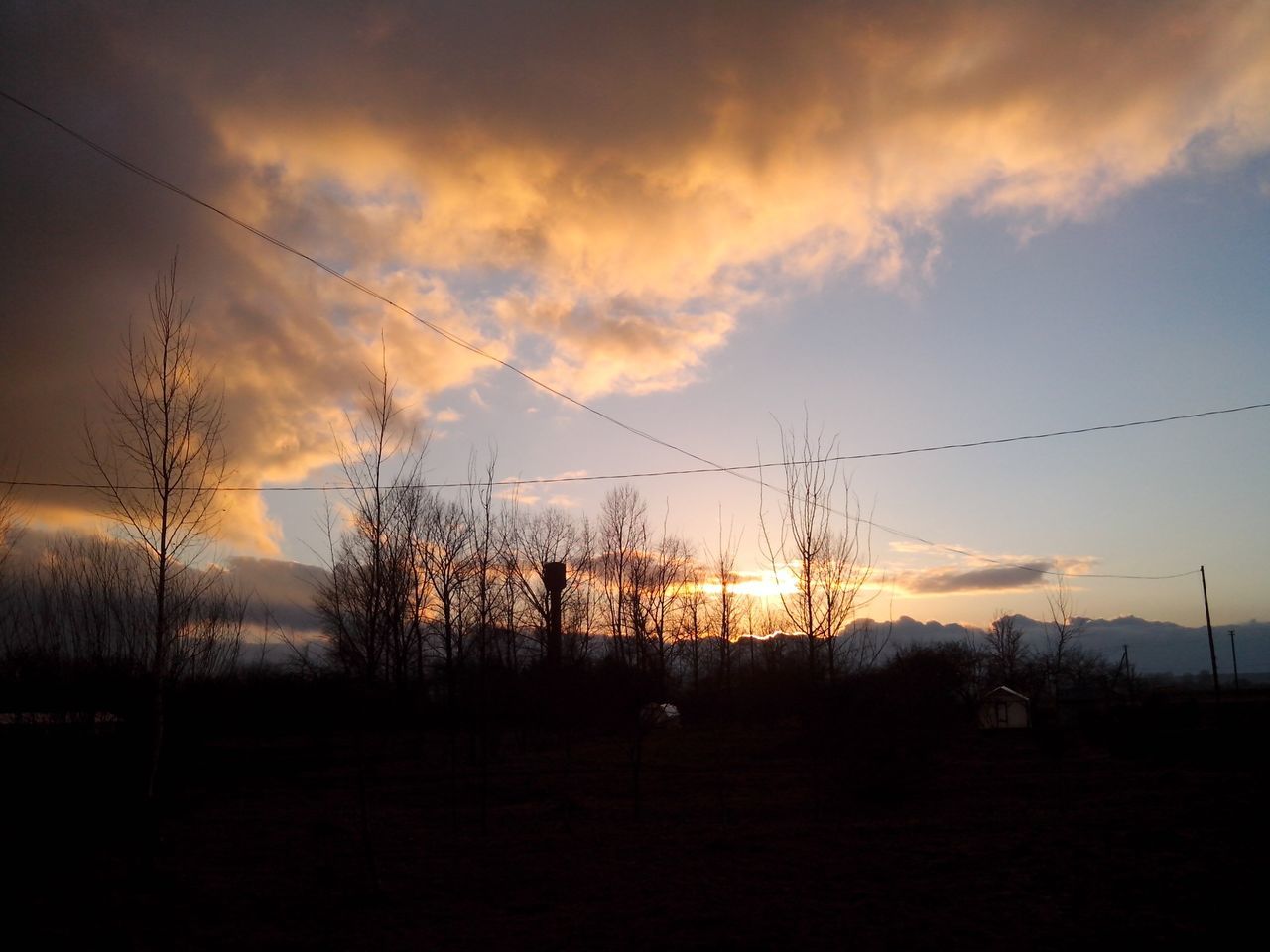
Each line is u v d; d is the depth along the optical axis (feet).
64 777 50.57
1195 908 31.24
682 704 127.65
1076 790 68.28
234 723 97.04
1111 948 26.89
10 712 49.08
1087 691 165.17
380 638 49.49
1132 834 46.42
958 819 53.98
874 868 39.40
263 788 78.28
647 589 106.63
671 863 41.22
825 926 29.76
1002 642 183.32
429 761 100.48
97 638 50.11
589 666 81.71
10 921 32.55
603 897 34.65
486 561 59.82
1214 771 82.69
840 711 59.41
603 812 59.72
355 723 37.50
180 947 28.94
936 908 32.04
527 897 34.94
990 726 140.15
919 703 64.85
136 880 39.88
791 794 68.64
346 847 47.70
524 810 62.03
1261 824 49.08
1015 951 26.68
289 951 28.19
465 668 69.00
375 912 33.09
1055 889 34.81
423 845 47.67
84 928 31.48
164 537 45.27
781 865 40.37
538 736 113.29
